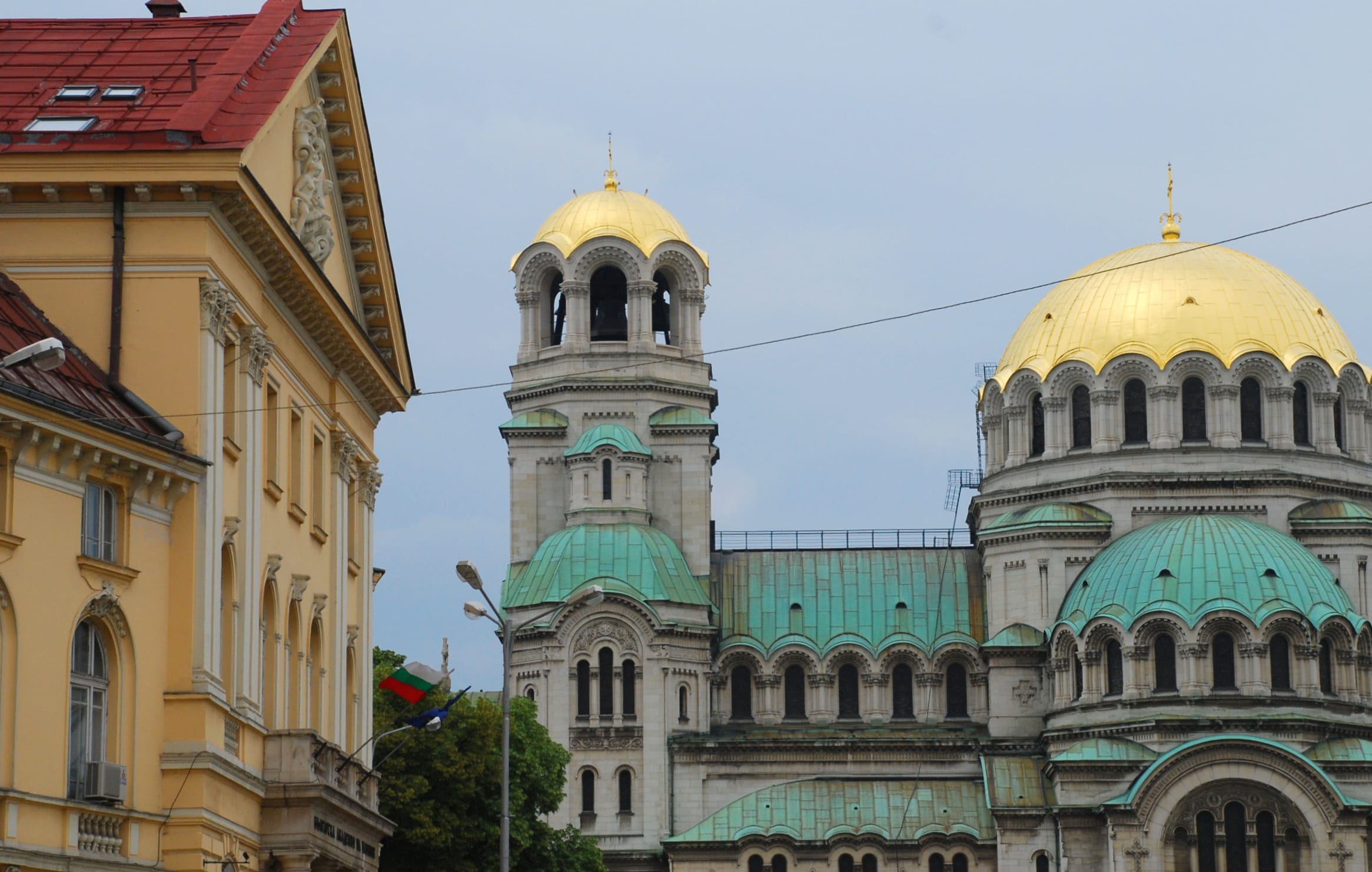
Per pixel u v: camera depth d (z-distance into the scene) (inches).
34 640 2674.7
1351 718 7293.3
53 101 3228.3
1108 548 7755.9
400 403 4146.2
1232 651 7288.4
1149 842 6993.1
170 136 2987.2
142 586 2893.7
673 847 7347.4
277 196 3348.9
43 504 2701.8
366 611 4067.4
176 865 2908.5
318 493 3757.4
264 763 3257.9
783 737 7711.6
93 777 2780.5
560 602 7623.0
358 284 3912.4
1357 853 6948.8
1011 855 7229.3
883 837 7332.7
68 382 2847.0
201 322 2997.0
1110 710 7337.6
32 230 3006.9
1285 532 7780.5
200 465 2965.1
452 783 5383.9
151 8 3644.2
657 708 7603.4
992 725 7721.5
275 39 3398.1
